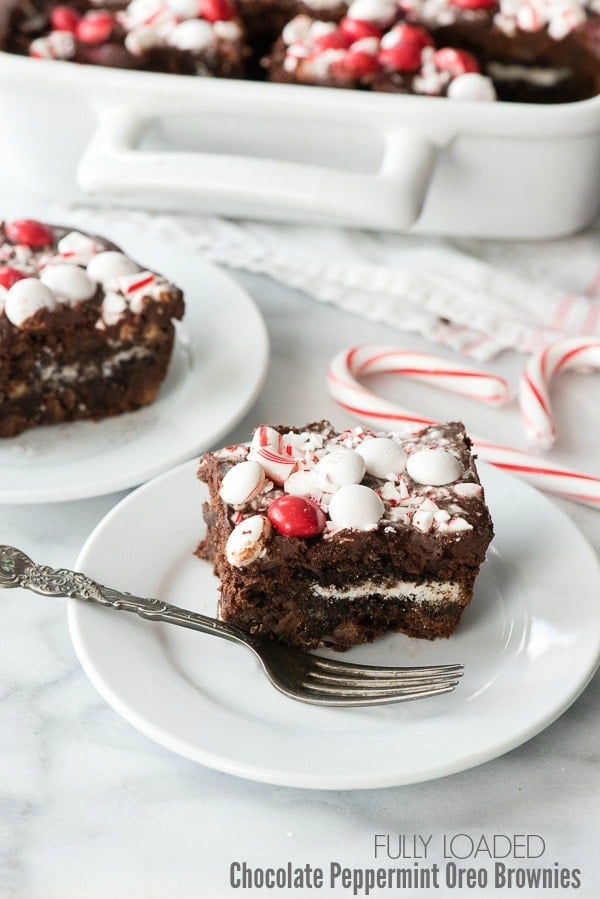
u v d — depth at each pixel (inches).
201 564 23.8
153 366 26.2
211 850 21.2
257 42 31.7
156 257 28.5
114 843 21.2
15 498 24.2
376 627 23.1
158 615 22.5
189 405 26.1
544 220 29.3
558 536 23.9
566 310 28.3
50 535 24.7
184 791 21.7
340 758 21.1
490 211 29.2
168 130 28.9
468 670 22.6
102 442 25.7
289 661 22.4
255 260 29.5
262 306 29.0
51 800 21.6
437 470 22.9
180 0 30.8
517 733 21.3
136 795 21.7
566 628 22.7
